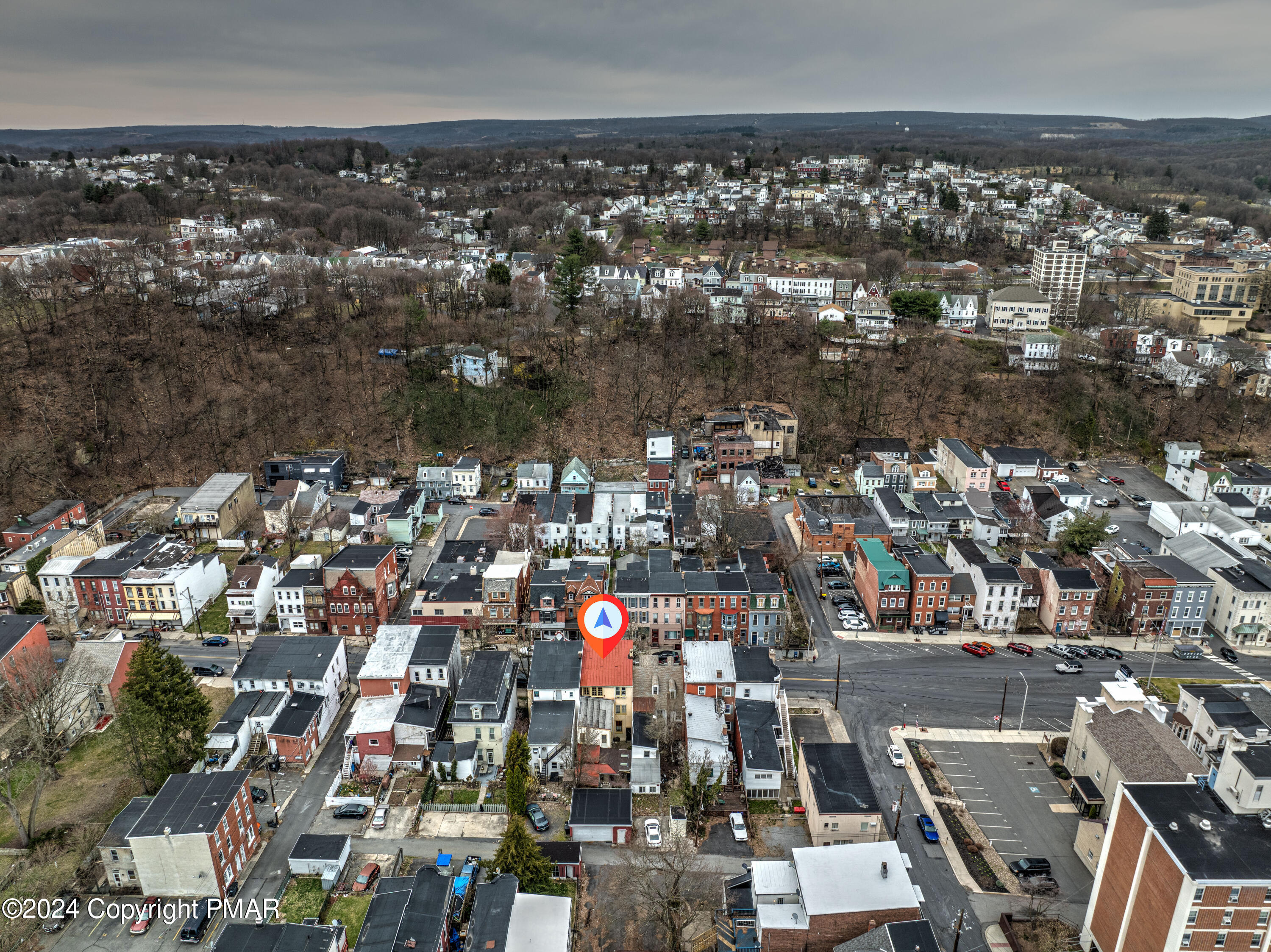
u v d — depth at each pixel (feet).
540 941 233.35
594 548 499.92
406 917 235.20
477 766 328.29
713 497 515.09
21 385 595.88
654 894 258.37
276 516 507.30
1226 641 422.00
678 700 357.61
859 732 349.41
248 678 349.20
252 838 284.61
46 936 252.01
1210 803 237.45
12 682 328.70
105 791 312.71
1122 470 626.64
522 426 638.53
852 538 499.10
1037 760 334.24
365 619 412.77
